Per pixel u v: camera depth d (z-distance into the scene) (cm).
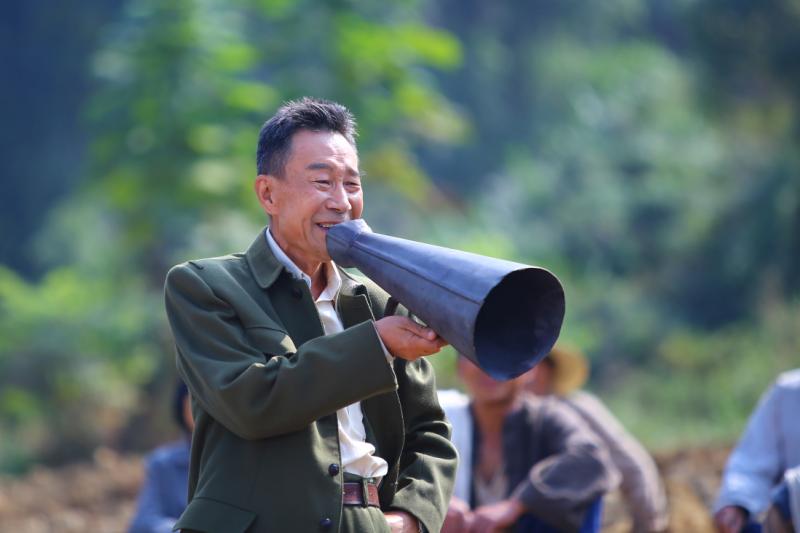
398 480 1257
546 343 1084
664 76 11825
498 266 1039
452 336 1040
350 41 5784
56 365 6216
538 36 12225
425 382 1282
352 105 5750
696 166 10056
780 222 8750
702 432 6294
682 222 9762
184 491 2080
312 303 1191
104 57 5609
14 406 6181
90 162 5688
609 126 11381
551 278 1068
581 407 2169
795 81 8956
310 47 5759
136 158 5325
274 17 5912
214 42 5525
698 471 3184
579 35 12519
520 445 1823
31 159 10938
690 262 9519
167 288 1186
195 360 1138
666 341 8619
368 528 1162
